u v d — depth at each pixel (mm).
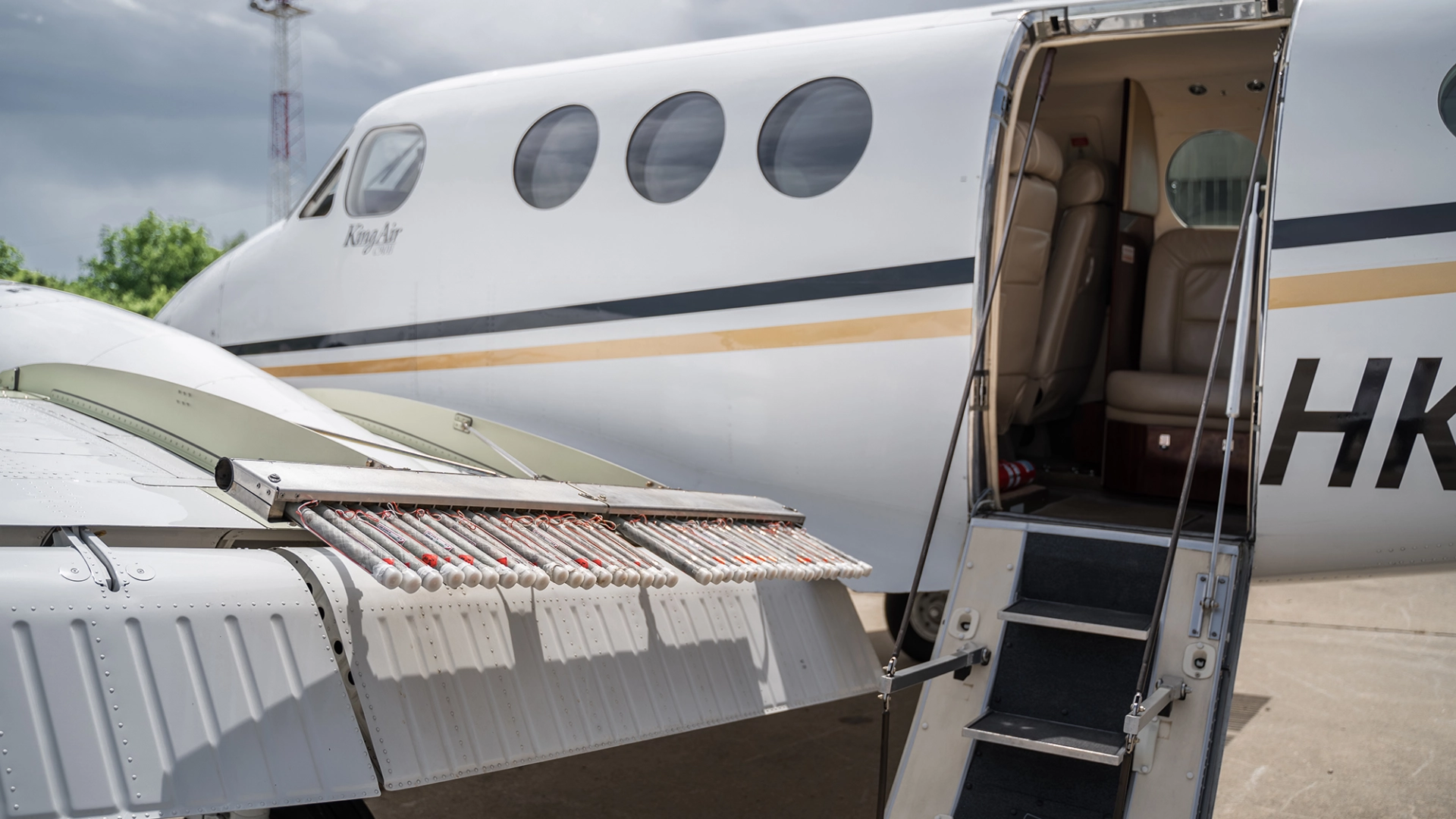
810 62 3051
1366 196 2408
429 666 1844
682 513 2340
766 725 3883
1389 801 3221
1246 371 3316
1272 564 2684
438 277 3508
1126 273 3920
